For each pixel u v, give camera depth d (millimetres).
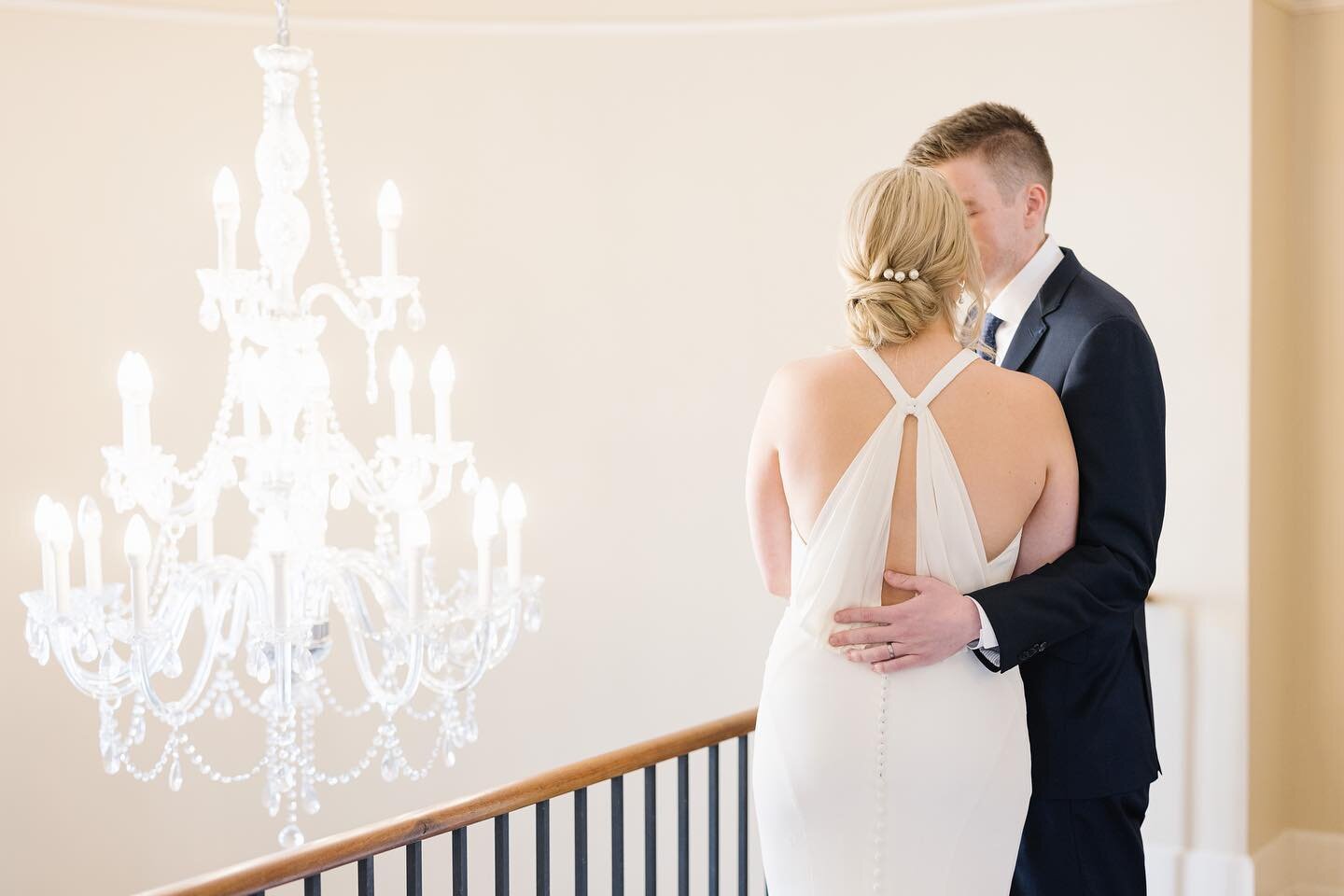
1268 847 3740
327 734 4578
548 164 4426
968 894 1721
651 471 4449
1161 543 3684
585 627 4535
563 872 4664
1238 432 3578
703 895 4590
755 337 4324
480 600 2777
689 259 4371
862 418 1745
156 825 4391
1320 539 3855
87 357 4180
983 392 1763
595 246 4426
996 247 2238
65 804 4262
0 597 4102
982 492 1751
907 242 1749
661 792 4609
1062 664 2029
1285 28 3787
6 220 4062
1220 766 3590
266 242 2738
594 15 4348
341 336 4434
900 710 1709
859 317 1771
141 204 4219
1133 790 2043
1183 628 3648
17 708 4168
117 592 2615
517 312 4465
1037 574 1817
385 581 2908
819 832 1725
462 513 4516
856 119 4152
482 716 4621
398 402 2857
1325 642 3859
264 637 2666
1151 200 3709
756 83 4266
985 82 3951
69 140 4133
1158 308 3705
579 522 4504
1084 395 1993
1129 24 3727
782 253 4270
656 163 4375
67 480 4168
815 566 1757
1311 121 3809
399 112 4414
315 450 2752
